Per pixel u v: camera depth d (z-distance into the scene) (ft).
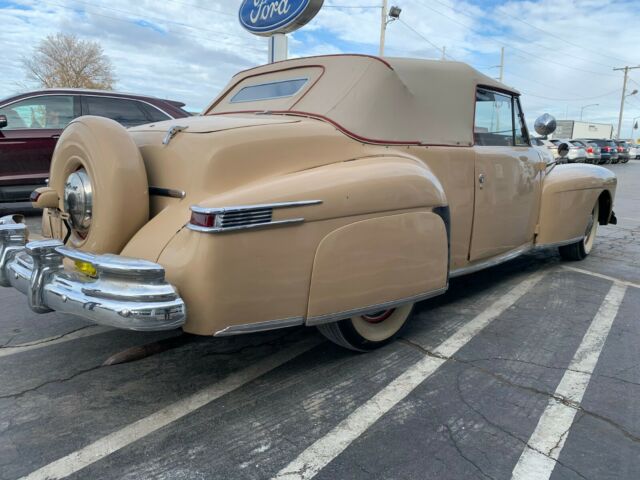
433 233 10.27
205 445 7.71
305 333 11.99
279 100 11.80
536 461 7.47
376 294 9.43
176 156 8.75
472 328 12.44
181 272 7.59
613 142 114.73
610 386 9.69
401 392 9.32
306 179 8.51
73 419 8.34
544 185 16.19
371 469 7.24
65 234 10.03
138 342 11.30
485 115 13.43
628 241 24.58
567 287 16.10
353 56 11.32
